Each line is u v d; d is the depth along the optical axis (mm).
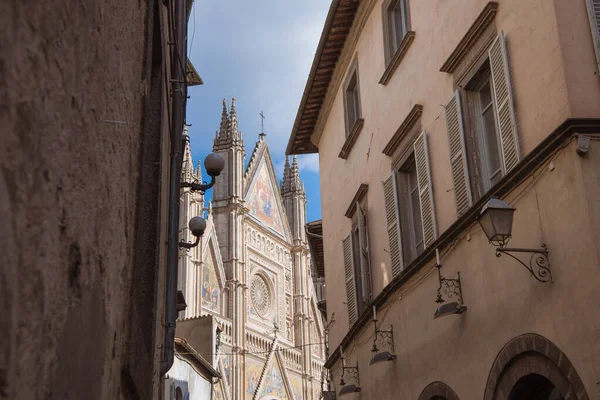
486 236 8766
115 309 2961
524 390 8422
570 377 7184
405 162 13055
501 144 9031
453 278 10281
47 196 1711
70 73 1919
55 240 1792
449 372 10359
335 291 18000
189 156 51312
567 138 7426
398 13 14289
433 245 10703
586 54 7758
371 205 14914
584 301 7070
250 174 61125
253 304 57281
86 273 2189
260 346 55875
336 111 18547
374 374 14055
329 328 18656
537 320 7961
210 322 32750
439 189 11156
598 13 7879
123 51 3123
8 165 1437
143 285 5012
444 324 10586
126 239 3367
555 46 7871
